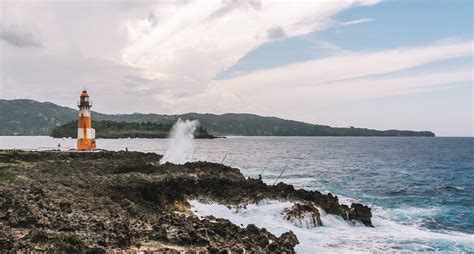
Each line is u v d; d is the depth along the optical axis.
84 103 60.00
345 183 58.66
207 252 18.86
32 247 16.84
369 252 25.66
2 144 135.75
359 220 32.91
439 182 62.00
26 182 29.97
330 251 25.47
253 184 36.62
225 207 32.00
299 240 27.12
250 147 164.12
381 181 61.78
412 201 45.19
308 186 54.69
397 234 30.27
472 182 62.16
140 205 27.42
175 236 19.89
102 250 17.39
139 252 17.75
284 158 105.81
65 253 16.70
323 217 32.25
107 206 24.81
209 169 43.75
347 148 172.38
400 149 167.75
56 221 20.02
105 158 54.56
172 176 37.00
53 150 58.44
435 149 168.50
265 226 29.44
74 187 30.05
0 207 21.19
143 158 57.88
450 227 33.22
